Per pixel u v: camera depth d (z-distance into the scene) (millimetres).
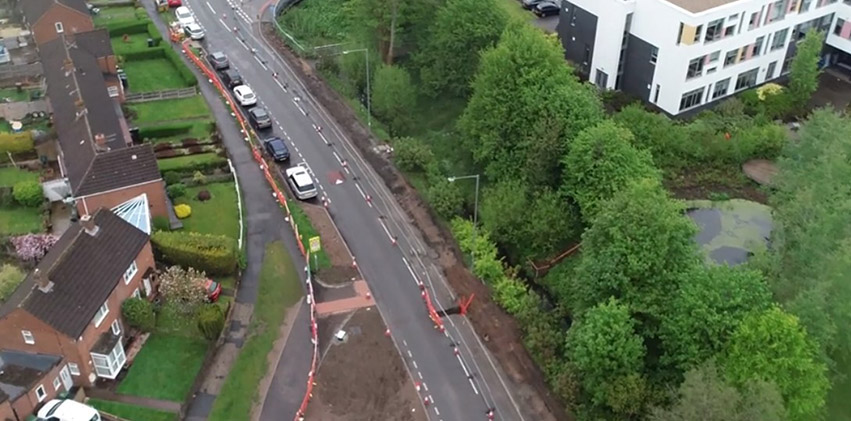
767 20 91375
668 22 86625
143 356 59031
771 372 48875
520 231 69375
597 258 57938
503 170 74250
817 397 50031
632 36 92000
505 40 78250
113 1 111688
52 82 82812
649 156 71312
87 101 77562
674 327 52750
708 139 83688
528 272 69688
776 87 93438
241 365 59062
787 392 49250
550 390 57938
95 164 68000
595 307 55500
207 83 94938
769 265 62656
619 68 94812
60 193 73875
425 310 64750
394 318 63875
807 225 62062
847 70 100750
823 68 101875
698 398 46375
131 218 67000
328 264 68875
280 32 105625
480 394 57750
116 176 68062
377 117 90250
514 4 116188
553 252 69875
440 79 91312
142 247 61750
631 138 73188
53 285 54781
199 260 65188
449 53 89562
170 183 76375
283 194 76812
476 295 66312
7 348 54938
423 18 94750
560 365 58031
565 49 101688
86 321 54500
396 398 57219
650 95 92875
